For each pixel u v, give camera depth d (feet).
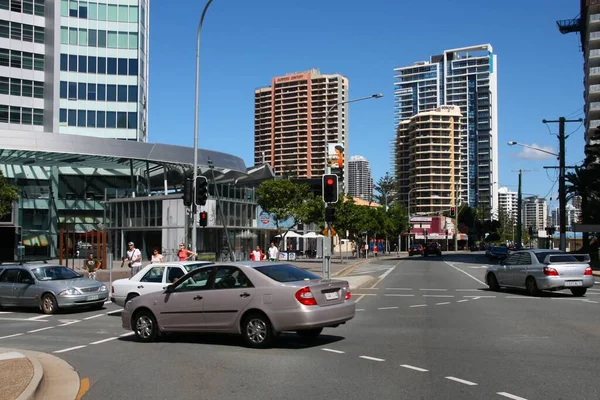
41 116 202.59
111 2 208.44
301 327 33.68
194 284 37.88
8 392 23.70
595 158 172.76
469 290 76.23
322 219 158.51
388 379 26.50
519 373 27.53
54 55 200.75
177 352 34.78
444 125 496.64
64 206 188.96
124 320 40.19
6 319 55.06
